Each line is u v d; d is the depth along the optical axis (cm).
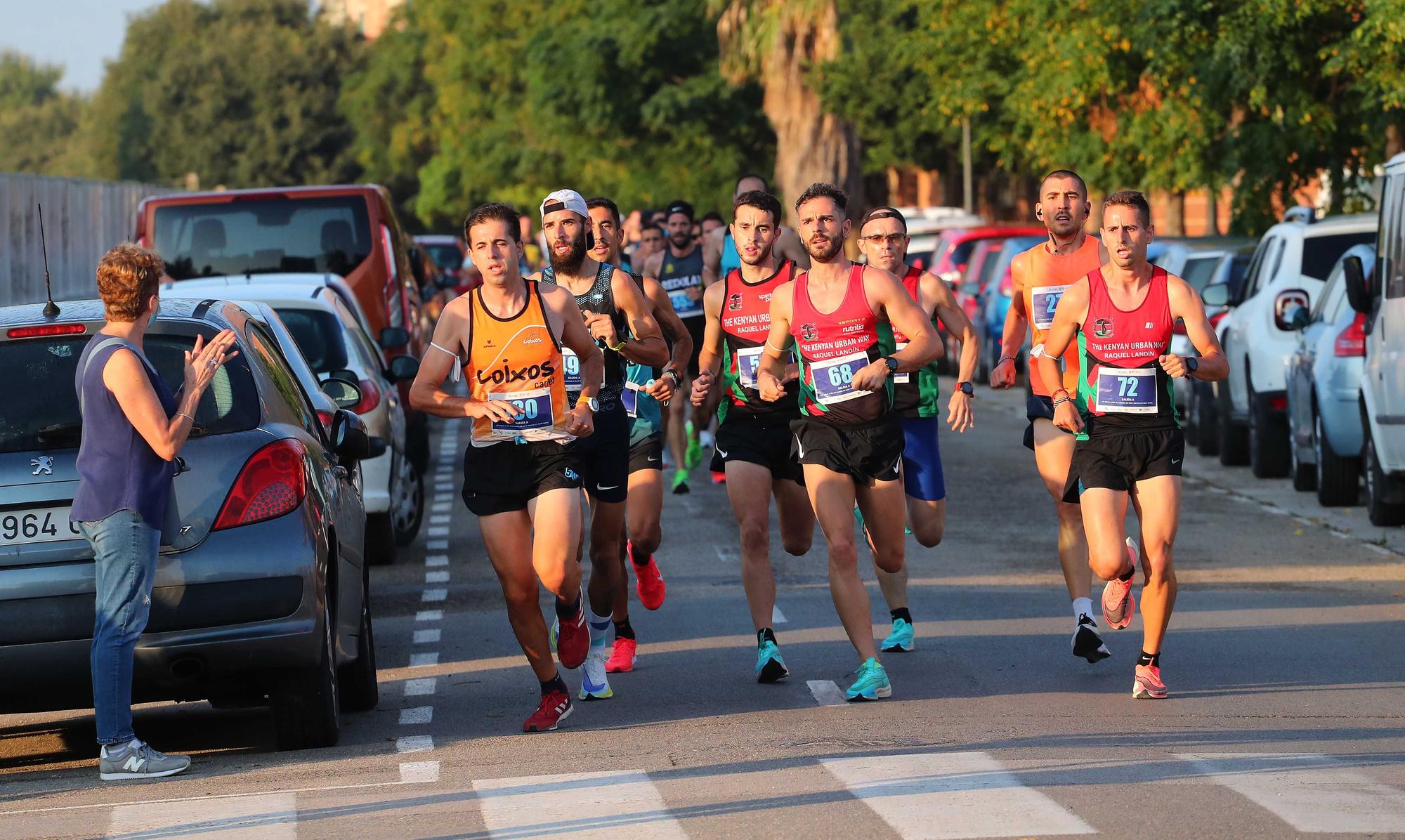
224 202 4084
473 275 8900
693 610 2395
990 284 6191
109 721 1495
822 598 2481
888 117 12062
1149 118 5956
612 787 1382
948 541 2995
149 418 1480
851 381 1780
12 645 1517
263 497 1558
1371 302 3020
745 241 1888
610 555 1848
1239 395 3903
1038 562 2770
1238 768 1394
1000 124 7500
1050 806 1269
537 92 12462
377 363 3198
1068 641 2109
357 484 1925
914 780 1370
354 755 1583
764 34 9162
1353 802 1273
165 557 1527
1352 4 5069
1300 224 3784
